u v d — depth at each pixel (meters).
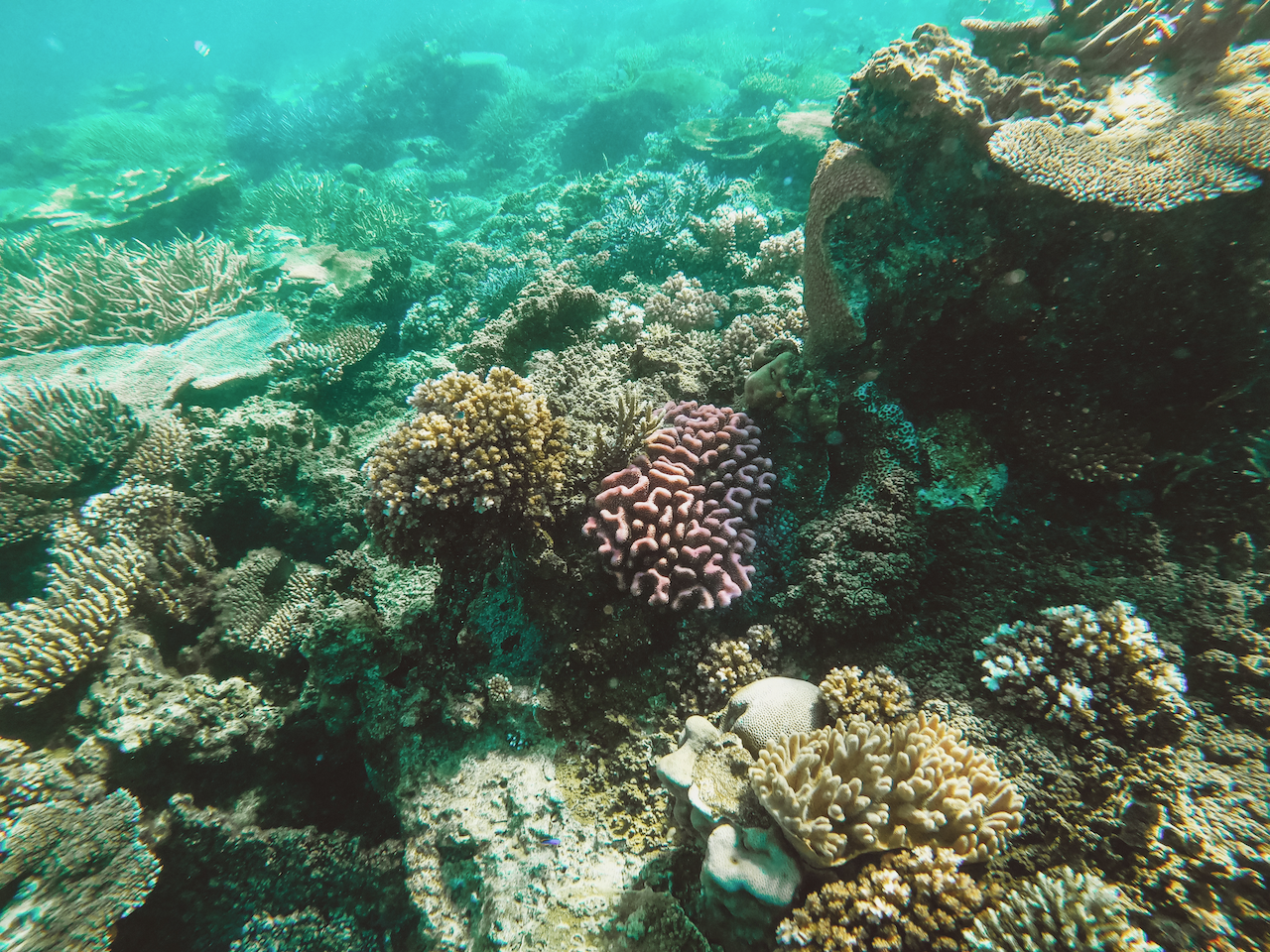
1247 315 0.77
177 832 1.01
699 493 0.93
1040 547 0.85
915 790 0.65
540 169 3.96
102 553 1.13
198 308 1.95
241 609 1.20
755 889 0.65
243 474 1.30
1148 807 0.67
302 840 1.03
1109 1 0.95
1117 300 0.81
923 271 0.88
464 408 0.91
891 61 0.84
